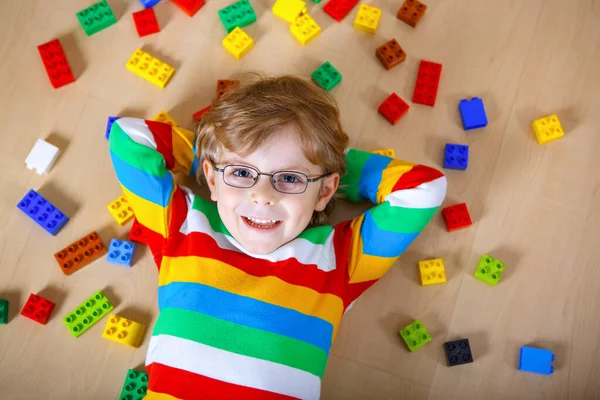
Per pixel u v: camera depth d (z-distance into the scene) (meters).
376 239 1.10
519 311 1.24
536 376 1.21
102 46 1.32
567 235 1.28
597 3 1.39
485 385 1.20
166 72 1.29
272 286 1.02
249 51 1.34
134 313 1.20
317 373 1.03
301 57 1.34
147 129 1.12
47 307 1.16
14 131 1.26
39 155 1.23
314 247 1.07
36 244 1.21
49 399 1.14
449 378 1.20
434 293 1.24
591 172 1.31
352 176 1.17
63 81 1.28
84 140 1.27
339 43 1.35
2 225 1.22
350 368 1.20
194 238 1.05
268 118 0.99
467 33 1.38
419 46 1.36
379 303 1.23
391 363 1.21
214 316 0.99
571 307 1.25
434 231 1.27
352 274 1.10
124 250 1.20
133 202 1.10
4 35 1.31
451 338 1.22
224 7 1.36
